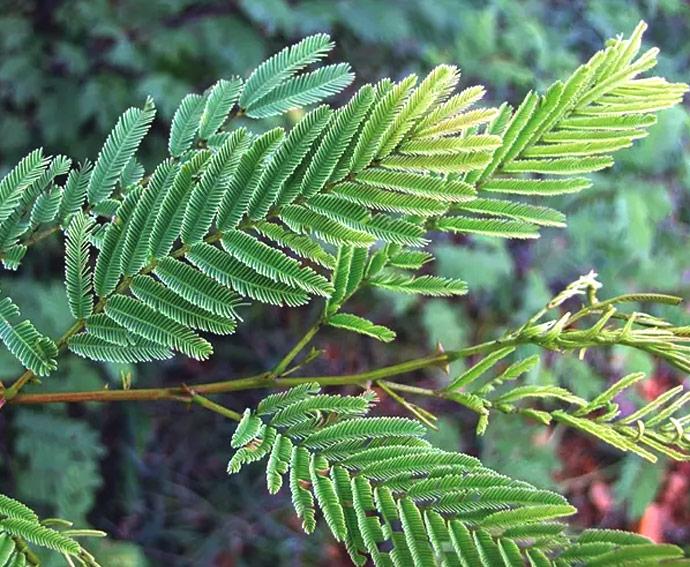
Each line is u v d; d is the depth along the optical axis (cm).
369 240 30
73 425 92
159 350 32
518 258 103
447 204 31
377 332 34
